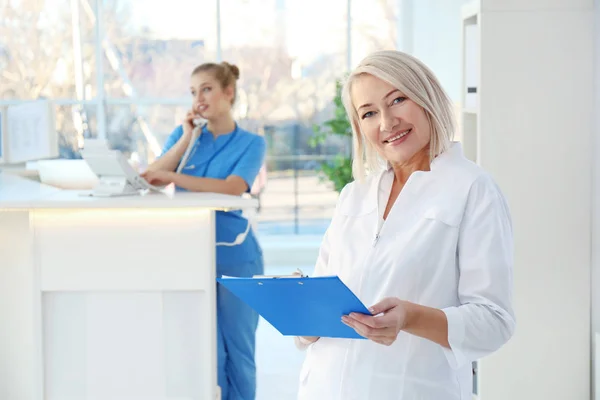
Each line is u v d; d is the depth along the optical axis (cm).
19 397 284
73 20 697
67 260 263
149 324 265
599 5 299
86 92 705
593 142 305
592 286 308
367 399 162
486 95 305
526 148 306
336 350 168
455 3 608
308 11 719
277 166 729
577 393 311
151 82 710
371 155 177
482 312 151
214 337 267
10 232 279
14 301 281
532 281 308
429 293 160
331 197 732
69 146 707
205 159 335
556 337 309
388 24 725
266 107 724
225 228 321
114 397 267
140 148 714
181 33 709
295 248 710
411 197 165
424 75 164
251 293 153
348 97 174
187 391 267
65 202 255
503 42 304
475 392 320
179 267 262
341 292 139
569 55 304
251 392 329
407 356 160
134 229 262
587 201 307
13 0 689
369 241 170
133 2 701
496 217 157
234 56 717
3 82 695
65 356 267
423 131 165
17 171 342
